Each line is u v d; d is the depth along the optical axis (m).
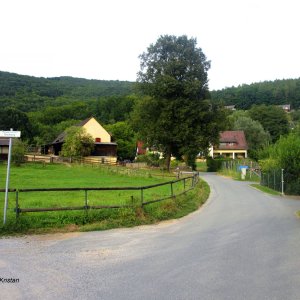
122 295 6.31
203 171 72.62
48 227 12.53
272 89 169.38
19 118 95.56
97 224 13.33
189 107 51.34
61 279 7.16
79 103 128.38
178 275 7.52
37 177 35.53
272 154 39.53
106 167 47.62
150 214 15.70
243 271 7.88
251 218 16.78
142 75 55.53
